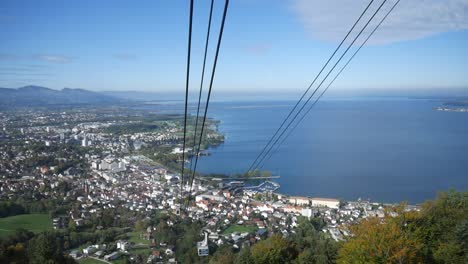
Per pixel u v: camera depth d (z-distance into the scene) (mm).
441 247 13375
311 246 20484
